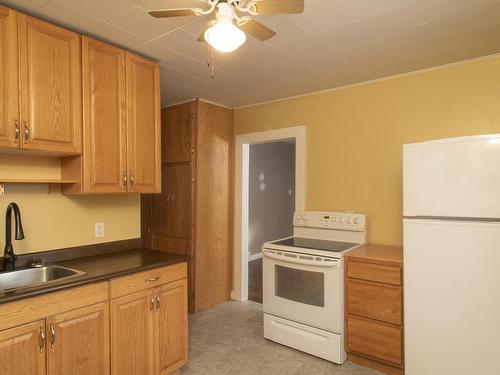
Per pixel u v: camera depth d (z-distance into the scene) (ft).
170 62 8.59
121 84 7.48
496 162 6.24
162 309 7.22
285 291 9.39
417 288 6.95
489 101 8.18
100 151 7.07
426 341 6.86
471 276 6.38
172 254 8.13
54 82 6.34
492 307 6.20
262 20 6.46
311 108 11.19
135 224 9.07
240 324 10.89
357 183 10.24
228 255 13.12
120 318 6.40
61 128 6.43
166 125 12.73
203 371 8.09
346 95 10.46
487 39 7.30
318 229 10.66
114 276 6.29
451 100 8.68
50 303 5.40
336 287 8.33
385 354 7.76
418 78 9.17
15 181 6.25
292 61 8.52
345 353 8.50
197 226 11.89
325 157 10.86
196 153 11.89
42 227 7.24
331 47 7.70
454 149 6.63
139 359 6.72
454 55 8.16
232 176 13.24
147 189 8.01
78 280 5.77
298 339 9.03
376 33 7.02
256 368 8.23
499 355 6.16
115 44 7.54
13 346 4.97
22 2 5.86
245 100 12.11
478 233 6.31
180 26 6.73
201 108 12.00
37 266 6.75
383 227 9.76
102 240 8.32
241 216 13.03
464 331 6.45
